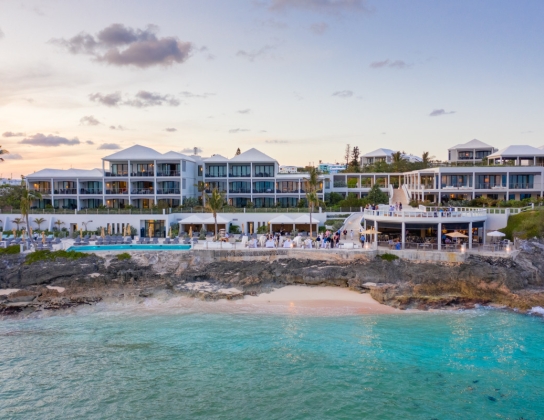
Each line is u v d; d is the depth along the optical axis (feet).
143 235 200.03
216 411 76.13
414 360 94.63
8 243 163.63
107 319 120.06
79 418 74.23
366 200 224.94
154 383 85.76
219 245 161.38
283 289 141.38
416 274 140.15
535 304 126.72
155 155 235.20
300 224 198.29
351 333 108.99
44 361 94.89
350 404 78.13
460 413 75.41
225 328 112.88
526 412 75.66
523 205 198.49
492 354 97.25
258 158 250.16
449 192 227.20
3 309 123.95
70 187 240.53
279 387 84.02
